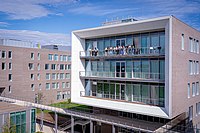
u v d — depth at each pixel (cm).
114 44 2392
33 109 2416
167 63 1839
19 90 4134
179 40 1969
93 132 2620
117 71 2372
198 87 2536
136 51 2177
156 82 2014
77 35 2539
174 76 1862
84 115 2392
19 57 4141
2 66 3859
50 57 4803
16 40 4359
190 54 2270
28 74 4322
